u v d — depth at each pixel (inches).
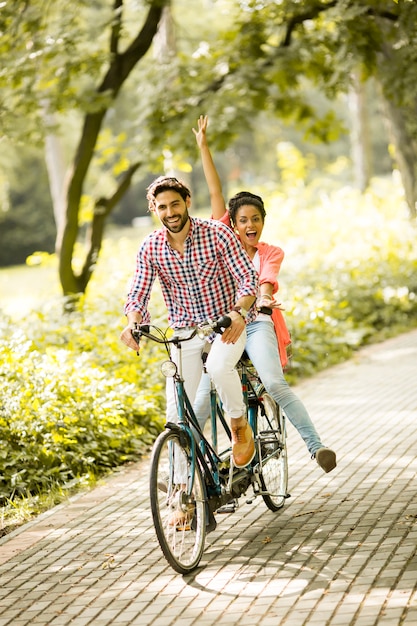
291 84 759.7
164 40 828.0
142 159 736.3
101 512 331.3
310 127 859.4
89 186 1882.4
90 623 232.8
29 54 663.8
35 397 405.1
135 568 269.4
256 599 237.6
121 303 587.2
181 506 266.2
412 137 855.7
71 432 396.2
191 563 262.7
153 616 233.5
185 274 275.0
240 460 282.5
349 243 966.4
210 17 1066.7
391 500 312.7
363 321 732.7
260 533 292.0
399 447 386.0
